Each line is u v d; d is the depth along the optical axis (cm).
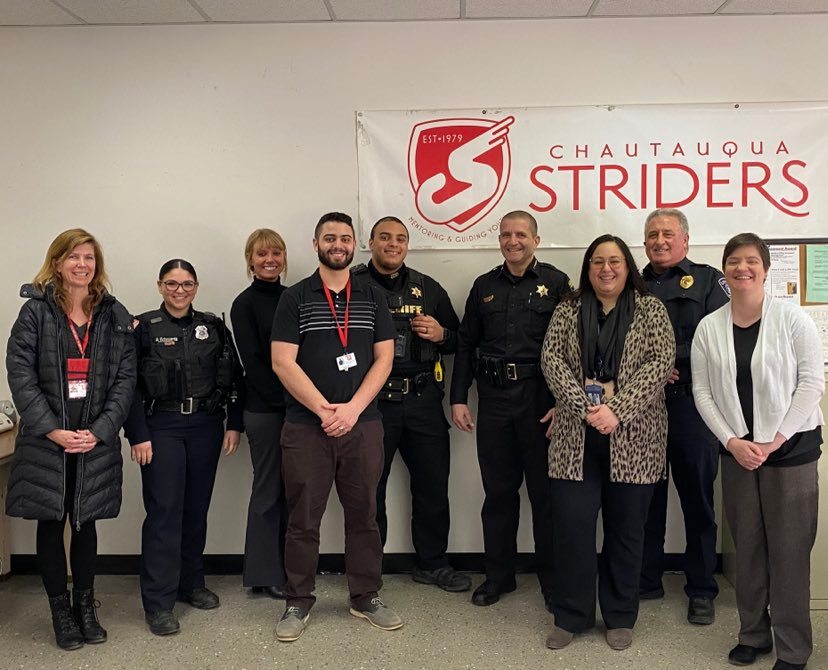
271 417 269
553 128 300
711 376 217
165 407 254
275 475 271
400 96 301
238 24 301
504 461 269
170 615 252
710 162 299
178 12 289
